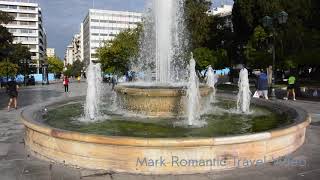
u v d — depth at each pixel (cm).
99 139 665
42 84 6247
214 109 1321
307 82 3891
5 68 4938
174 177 643
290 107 1185
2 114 1636
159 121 1016
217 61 4425
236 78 5222
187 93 1062
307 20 3775
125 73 5841
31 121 838
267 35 3819
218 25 5447
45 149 768
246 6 4531
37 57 13412
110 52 5934
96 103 1205
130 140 649
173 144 643
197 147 658
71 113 1202
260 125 958
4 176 665
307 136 997
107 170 673
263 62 3759
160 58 1528
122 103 1173
